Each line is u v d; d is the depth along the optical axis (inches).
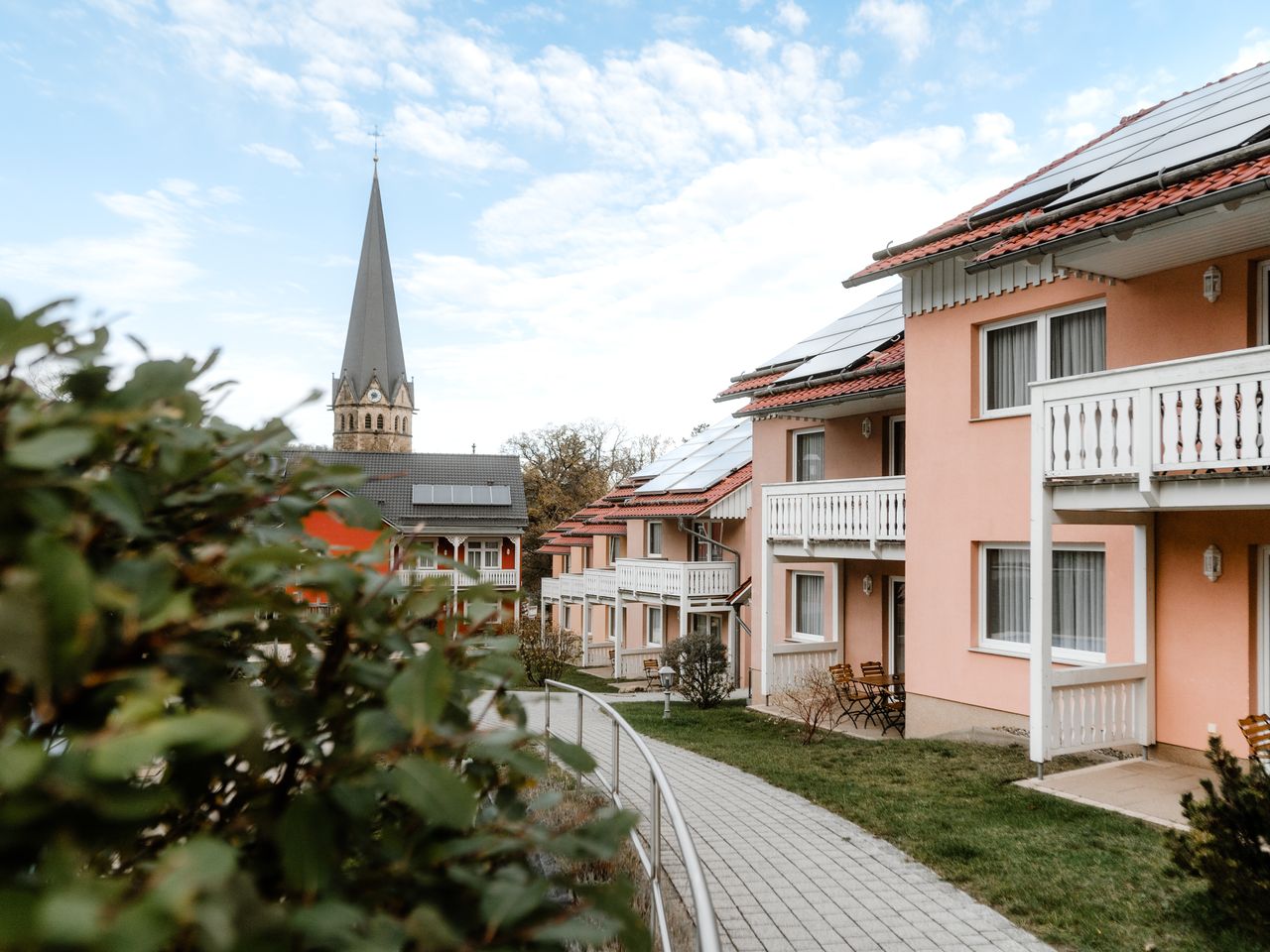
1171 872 227.8
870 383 590.6
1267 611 366.6
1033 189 486.9
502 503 2004.2
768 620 655.1
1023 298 469.4
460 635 65.8
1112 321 423.5
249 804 51.8
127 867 48.3
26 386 47.4
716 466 1031.6
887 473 650.8
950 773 384.5
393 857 51.3
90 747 33.6
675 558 1095.6
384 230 3481.8
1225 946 202.4
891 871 262.2
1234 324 375.2
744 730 577.3
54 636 34.5
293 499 63.3
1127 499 346.3
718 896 242.2
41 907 28.3
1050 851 270.7
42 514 38.4
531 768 55.3
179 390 52.4
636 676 1124.5
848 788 361.4
